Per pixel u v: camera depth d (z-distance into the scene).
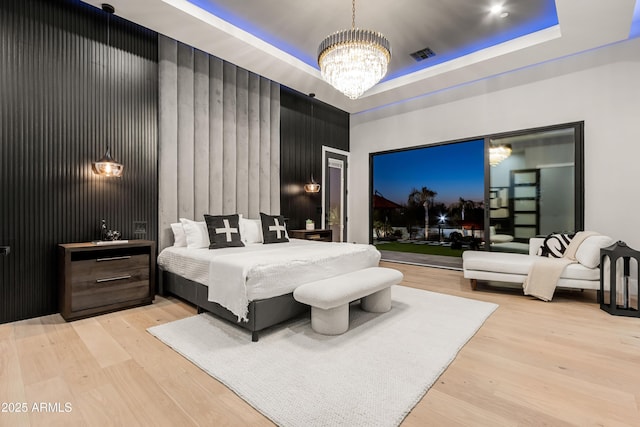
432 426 1.33
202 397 1.54
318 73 4.62
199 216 3.93
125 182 3.29
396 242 9.18
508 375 1.75
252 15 3.37
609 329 2.43
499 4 3.18
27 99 2.66
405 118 5.66
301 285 2.43
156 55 3.56
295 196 5.33
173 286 3.21
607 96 3.77
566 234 3.63
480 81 4.77
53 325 2.49
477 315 2.74
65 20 2.89
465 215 8.06
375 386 1.62
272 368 1.81
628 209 3.65
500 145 4.61
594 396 1.54
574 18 3.10
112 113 3.20
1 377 1.70
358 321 2.59
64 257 2.59
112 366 1.84
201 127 3.94
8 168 2.56
